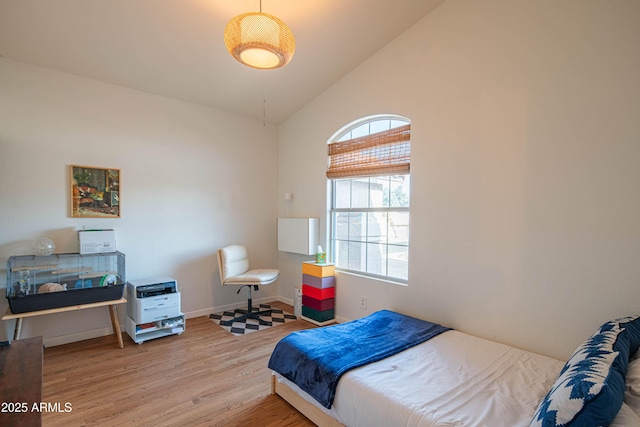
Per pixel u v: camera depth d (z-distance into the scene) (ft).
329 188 13.23
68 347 10.11
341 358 6.78
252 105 13.64
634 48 6.19
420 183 9.75
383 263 11.39
